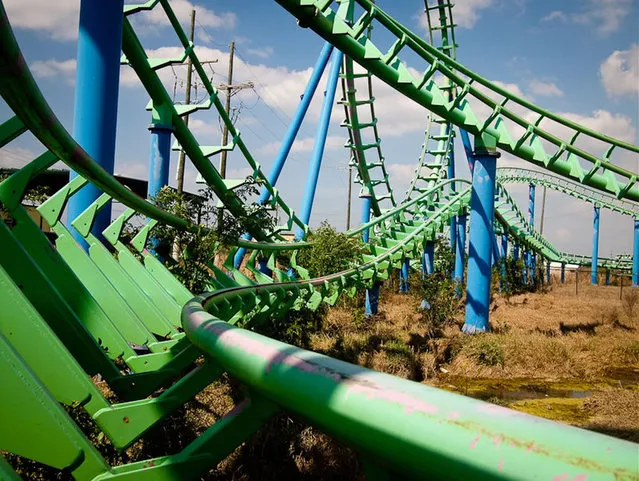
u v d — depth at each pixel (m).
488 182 17.86
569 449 0.65
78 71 7.86
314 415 1.04
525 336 16.19
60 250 6.22
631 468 0.59
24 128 4.78
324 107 22.05
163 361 5.56
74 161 4.32
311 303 13.09
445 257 26.73
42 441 2.15
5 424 2.07
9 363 2.09
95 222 7.98
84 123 7.78
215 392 7.70
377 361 12.79
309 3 11.40
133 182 27.62
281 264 18.47
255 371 1.32
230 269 11.62
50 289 4.20
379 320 18.61
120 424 3.32
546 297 32.16
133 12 9.90
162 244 9.73
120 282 6.95
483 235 17.80
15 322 2.96
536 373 14.05
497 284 33.75
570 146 18.39
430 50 15.84
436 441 0.78
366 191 26.45
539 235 51.50
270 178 18.73
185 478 2.13
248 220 12.41
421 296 16.97
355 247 17.91
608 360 15.30
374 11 13.16
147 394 5.05
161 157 11.38
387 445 0.86
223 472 6.51
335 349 13.04
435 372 13.69
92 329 5.16
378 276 18.81
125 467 2.30
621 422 9.68
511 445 0.70
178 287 8.23
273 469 6.71
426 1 25.08
